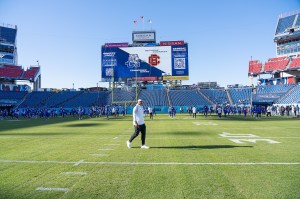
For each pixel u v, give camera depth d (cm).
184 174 599
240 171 619
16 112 3794
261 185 515
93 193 482
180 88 5931
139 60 4266
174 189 498
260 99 5056
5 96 5516
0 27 6369
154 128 1805
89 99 5488
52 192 489
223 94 5550
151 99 5366
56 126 2127
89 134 1476
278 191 481
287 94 4778
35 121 2964
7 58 6431
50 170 646
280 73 5900
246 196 459
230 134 1398
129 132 1571
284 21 6128
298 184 520
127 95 5509
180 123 2302
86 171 635
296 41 5844
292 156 786
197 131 1578
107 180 560
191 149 928
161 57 4269
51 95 5675
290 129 1645
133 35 4775
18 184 537
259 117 3266
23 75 6306
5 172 630
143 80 4309
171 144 1058
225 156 794
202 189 496
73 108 5031
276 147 954
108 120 2955
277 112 4125
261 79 6078
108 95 5575
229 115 3972
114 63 4269
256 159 747
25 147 1007
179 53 4259
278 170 625
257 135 1334
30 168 668
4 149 960
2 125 2314
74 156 819
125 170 641
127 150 925
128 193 480
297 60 5384
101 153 867
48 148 979
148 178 571
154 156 809
